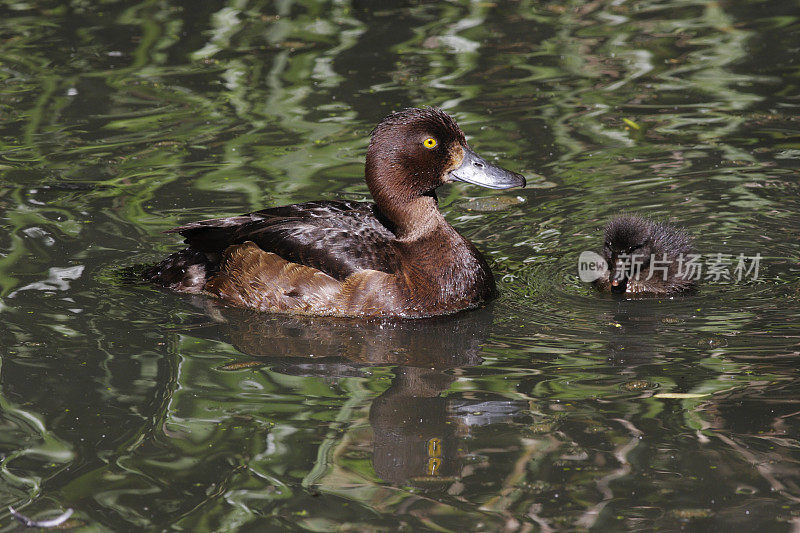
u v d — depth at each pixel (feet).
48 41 58.54
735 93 48.67
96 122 47.83
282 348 29.76
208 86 51.70
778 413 24.48
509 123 46.44
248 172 42.14
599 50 55.36
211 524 20.84
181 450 23.68
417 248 33.01
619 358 28.22
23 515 21.25
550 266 35.40
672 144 43.96
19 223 38.14
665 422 24.31
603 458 22.86
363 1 64.69
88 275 34.47
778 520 20.42
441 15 61.98
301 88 51.06
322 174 41.68
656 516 20.68
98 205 39.75
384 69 53.21
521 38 57.62
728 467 22.29
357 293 32.19
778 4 60.90
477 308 32.73
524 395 26.12
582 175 41.68
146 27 60.70
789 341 28.73
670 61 53.26
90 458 23.39
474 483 22.08
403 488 21.98
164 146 45.03
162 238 37.04
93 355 28.96
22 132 46.83
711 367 27.27
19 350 29.09
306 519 20.92
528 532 20.27
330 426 24.72
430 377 27.50
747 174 40.98
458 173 33.58
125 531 20.67
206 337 30.55
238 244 33.96
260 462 23.12
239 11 63.36
